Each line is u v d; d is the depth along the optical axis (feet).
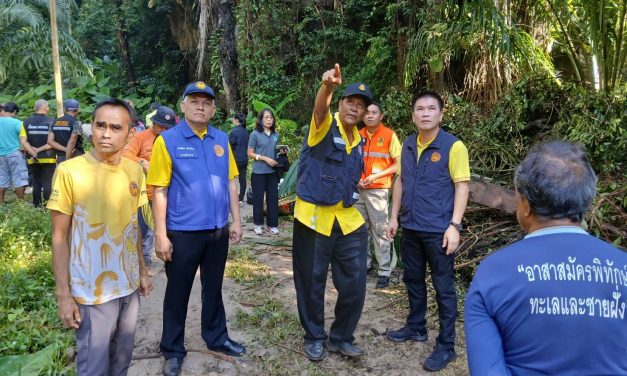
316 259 9.59
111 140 6.91
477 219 15.25
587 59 19.89
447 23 20.65
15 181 23.77
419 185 9.96
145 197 7.90
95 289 7.01
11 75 60.23
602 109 15.94
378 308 12.62
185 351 9.65
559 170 4.16
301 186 9.64
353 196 9.54
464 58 22.79
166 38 60.95
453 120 21.02
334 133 9.16
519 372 4.01
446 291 9.80
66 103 21.80
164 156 8.89
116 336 7.62
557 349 3.88
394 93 23.73
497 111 19.44
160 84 61.16
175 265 9.15
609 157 15.24
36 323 10.76
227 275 14.75
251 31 41.55
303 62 39.75
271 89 41.39
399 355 10.31
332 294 13.53
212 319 9.98
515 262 4.13
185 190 9.03
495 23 18.21
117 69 64.03
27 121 21.77
